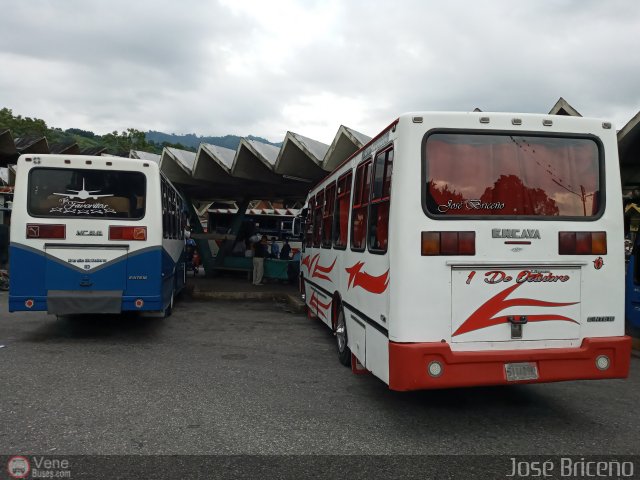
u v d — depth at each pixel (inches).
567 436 181.9
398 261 179.3
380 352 196.2
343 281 276.1
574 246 187.8
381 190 206.4
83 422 188.4
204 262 788.0
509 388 241.3
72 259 316.2
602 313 188.7
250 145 570.9
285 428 185.9
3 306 474.6
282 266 671.1
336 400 219.5
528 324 183.9
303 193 783.1
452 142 186.9
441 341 178.7
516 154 189.8
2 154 751.1
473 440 177.3
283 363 284.7
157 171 330.0
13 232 310.2
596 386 246.8
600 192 192.9
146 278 324.5
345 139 482.0
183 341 339.0
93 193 320.8
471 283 181.0
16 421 188.4
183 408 205.8
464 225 181.9
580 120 194.2
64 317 423.8
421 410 208.4
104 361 280.4
